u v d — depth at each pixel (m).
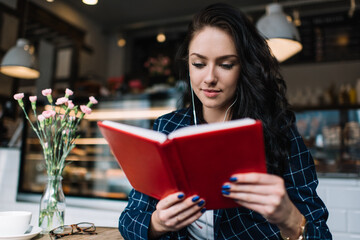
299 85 4.76
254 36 0.97
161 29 5.50
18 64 2.75
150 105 3.06
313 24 4.65
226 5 0.93
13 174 2.51
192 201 0.70
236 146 0.63
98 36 5.65
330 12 4.61
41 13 4.32
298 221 0.75
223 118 1.06
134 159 0.76
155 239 0.90
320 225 0.86
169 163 0.66
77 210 2.21
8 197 2.49
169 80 4.76
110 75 5.85
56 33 4.70
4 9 3.30
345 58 4.47
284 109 1.01
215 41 0.87
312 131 4.40
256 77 0.95
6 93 3.16
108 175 2.88
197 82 0.91
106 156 2.94
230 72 0.90
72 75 4.98
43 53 4.57
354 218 1.73
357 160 3.59
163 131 1.12
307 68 4.76
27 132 2.54
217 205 0.75
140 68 5.65
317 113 4.43
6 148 2.53
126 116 3.14
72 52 5.01
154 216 0.86
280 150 0.95
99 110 3.17
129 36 5.82
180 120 1.13
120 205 2.21
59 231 1.18
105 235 1.15
